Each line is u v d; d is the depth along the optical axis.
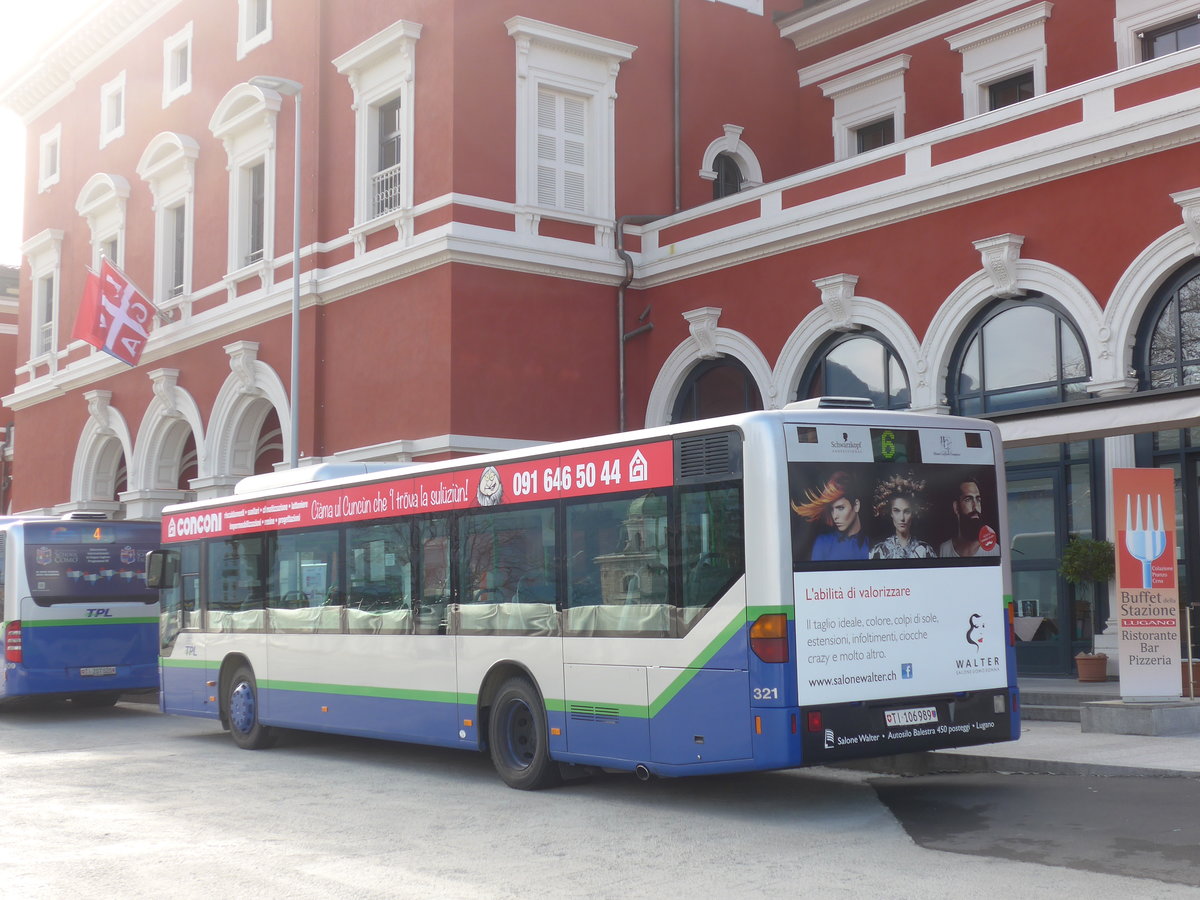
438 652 12.48
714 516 9.77
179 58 30.58
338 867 8.29
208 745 15.98
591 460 10.91
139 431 30.48
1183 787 9.92
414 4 22.67
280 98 26.03
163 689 17.17
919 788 10.83
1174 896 6.84
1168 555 13.19
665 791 11.28
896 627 9.80
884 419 10.03
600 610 10.67
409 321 22.25
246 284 26.83
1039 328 17.59
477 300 21.69
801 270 20.52
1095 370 16.56
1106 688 15.77
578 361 22.67
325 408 24.28
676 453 10.12
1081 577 16.91
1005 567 10.48
